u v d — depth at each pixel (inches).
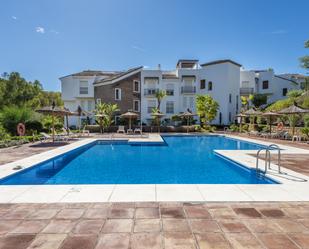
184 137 946.7
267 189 216.4
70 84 1375.5
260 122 1142.3
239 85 1483.8
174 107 1416.1
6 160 363.3
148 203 177.8
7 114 732.0
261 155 421.4
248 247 114.5
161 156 500.1
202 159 464.4
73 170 368.2
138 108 1385.3
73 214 155.6
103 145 668.7
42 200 183.8
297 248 114.0
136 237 124.6
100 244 117.0
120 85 1325.0
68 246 115.1
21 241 120.2
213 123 1408.7
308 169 303.3
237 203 178.4
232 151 479.2
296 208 168.1
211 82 1418.6
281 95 1509.6
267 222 144.0
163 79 1412.4
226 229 134.2
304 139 701.3
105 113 1128.2
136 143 671.1
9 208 166.6
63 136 730.2
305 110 650.8
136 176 331.6
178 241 120.3
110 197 191.6
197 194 200.5
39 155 412.5
